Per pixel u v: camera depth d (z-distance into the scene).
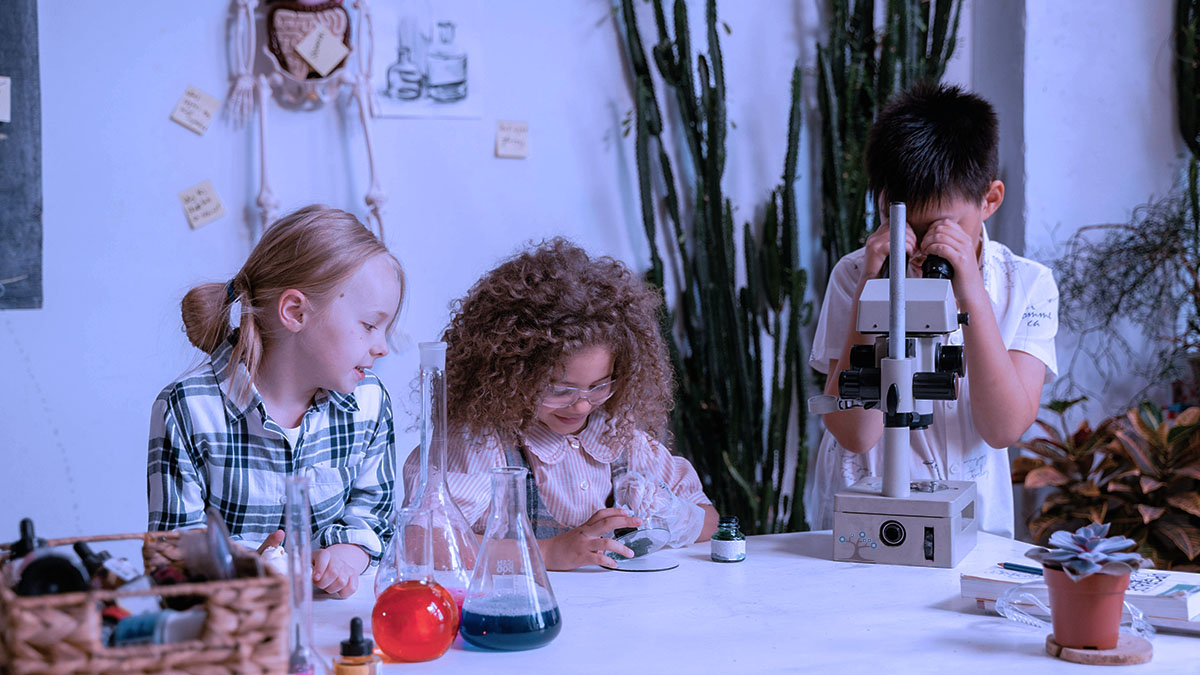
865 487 1.46
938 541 1.36
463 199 2.64
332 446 1.52
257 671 0.79
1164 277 2.72
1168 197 2.82
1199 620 1.07
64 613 0.74
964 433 1.73
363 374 1.46
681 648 1.04
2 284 2.30
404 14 2.55
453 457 1.51
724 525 1.42
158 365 2.46
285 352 1.44
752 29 2.84
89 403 2.40
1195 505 2.23
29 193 2.31
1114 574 0.98
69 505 2.39
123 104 2.38
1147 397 2.83
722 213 2.63
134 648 0.76
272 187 2.50
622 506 1.51
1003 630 1.10
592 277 1.49
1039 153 2.73
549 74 2.70
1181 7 2.77
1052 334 1.77
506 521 1.06
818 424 2.90
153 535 0.98
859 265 1.77
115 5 2.36
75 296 2.37
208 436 1.42
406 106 2.57
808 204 2.90
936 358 1.38
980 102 1.66
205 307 1.47
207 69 2.44
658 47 2.67
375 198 2.53
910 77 2.65
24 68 2.29
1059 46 2.73
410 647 0.99
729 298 2.62
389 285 1.45
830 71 2.74
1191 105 2.77
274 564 1.16
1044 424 2.58
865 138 2.71
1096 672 0.97
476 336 1.46
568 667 0.99
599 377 1.45
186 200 2.44
